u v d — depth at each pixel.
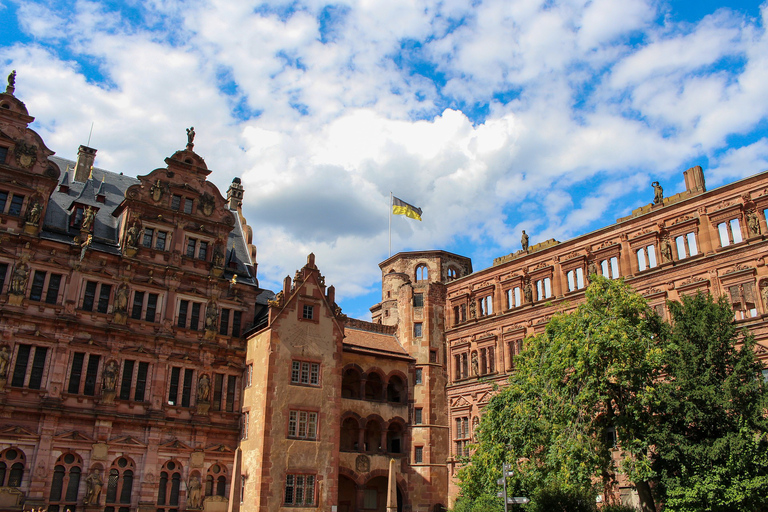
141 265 57.66
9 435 48.47
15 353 50.50
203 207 63.00
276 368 57.34
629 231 58.75
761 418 38.47
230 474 57.69
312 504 55.69
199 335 59.75
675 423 41.22
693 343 42.28
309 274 62.53
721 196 52.50
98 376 53.72
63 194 59.88
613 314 42.69
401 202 87.50
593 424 42.94
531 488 46.59
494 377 67.44
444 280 83.19
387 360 70.19
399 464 67.31
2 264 51.84
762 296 48.75
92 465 51.16
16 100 55.31
